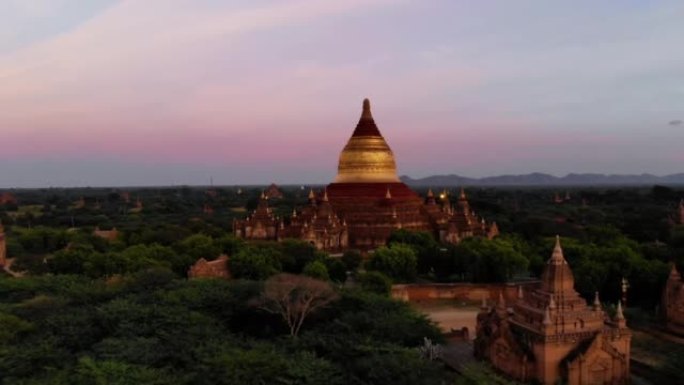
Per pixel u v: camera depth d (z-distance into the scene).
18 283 94.62
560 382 59.19
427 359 61.66
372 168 167.25
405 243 134.25
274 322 81.81
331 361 61.59
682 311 83.25
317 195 190.88
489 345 67.38
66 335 67.62
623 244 124.00
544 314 60.50
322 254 125.56
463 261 120.81
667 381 63.91
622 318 62.78
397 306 80.06
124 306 74.62
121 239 162.88
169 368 57.75
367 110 174.00
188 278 104.75
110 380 52.12
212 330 69.69
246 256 113.00
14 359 59.22
